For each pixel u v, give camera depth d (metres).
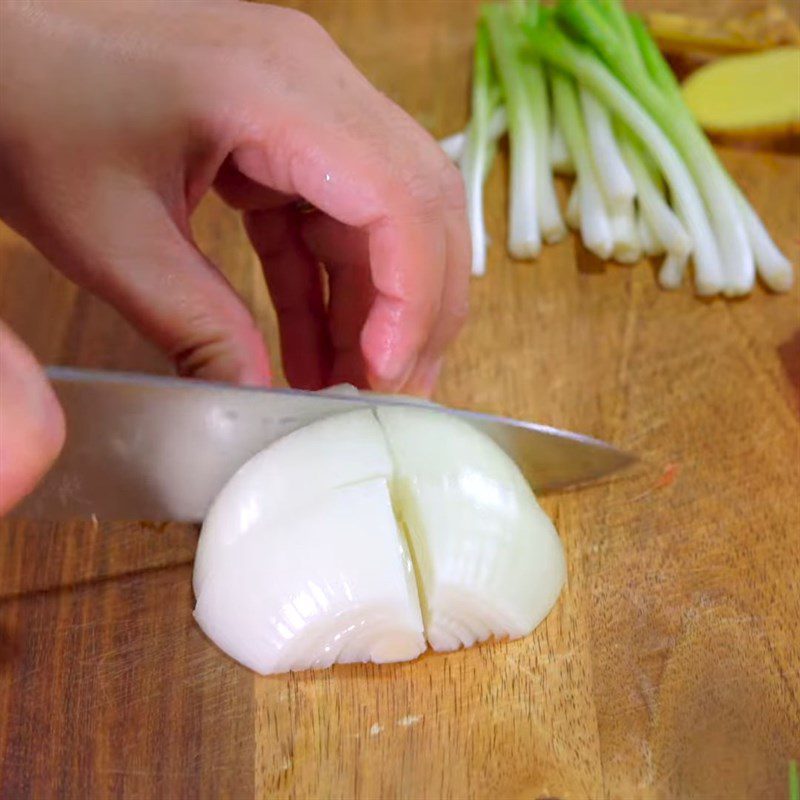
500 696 0.34
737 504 0.36
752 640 0.34
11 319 0.39
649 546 0.36
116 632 0.34
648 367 0.39
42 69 0.33
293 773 0.33
